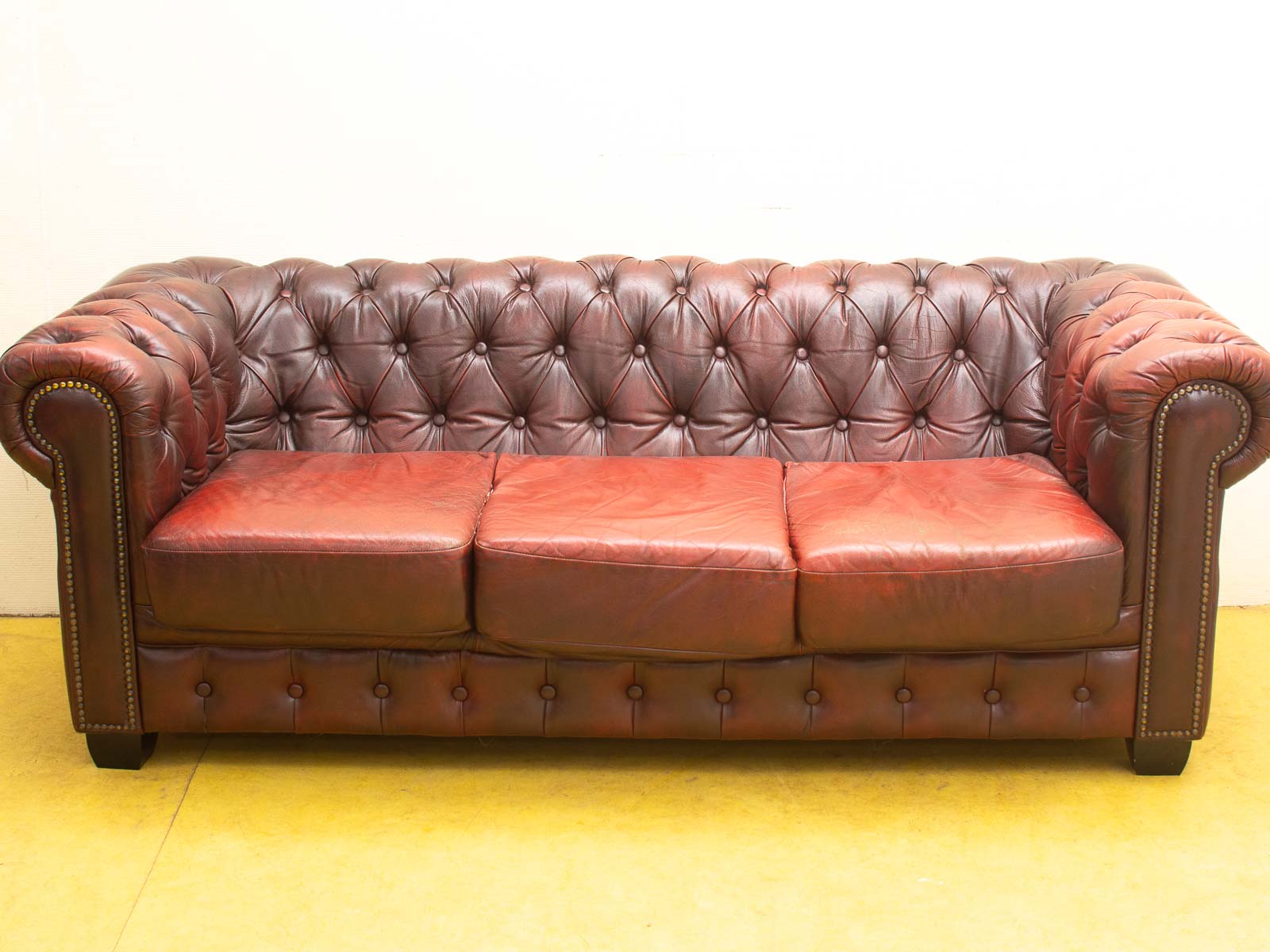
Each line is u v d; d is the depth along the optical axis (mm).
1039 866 1912
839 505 2219
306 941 1728
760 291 2664
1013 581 2016
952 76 2824
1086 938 1734
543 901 1825
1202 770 2219
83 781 2170
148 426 2045
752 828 2029
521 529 2080
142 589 2098
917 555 2018
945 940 1730
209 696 2164
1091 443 2113
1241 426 1998
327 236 2912
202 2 2775
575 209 2910
